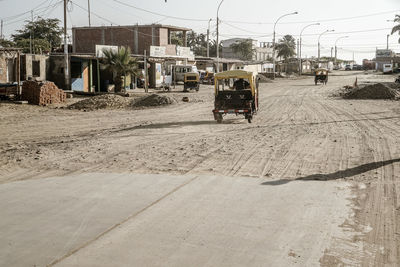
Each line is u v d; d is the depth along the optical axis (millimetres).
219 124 18453
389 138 13992
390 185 8242
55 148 12648
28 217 6648
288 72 103688
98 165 10320
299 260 5004
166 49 54906
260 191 7922
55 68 39031
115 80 38906
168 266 4902
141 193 7879
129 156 11336
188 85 42875
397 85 46750
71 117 21812
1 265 5008
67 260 5109
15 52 30203
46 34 81812
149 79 49812
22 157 11336
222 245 5477
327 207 6957
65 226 6242
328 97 36156
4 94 28156
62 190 8148
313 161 10484
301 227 6078
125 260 5082
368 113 22734
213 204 7184
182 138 14367
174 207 7051
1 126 18094
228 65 78125
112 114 23516
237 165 10141
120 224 6297
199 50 123062
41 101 27109
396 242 5508
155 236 5816
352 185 8273
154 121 19969
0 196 7816
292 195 7645
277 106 27688
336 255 5133
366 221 6293
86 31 56531
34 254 5297
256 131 15922
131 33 54531
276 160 10648
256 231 5941
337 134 14984
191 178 8945
